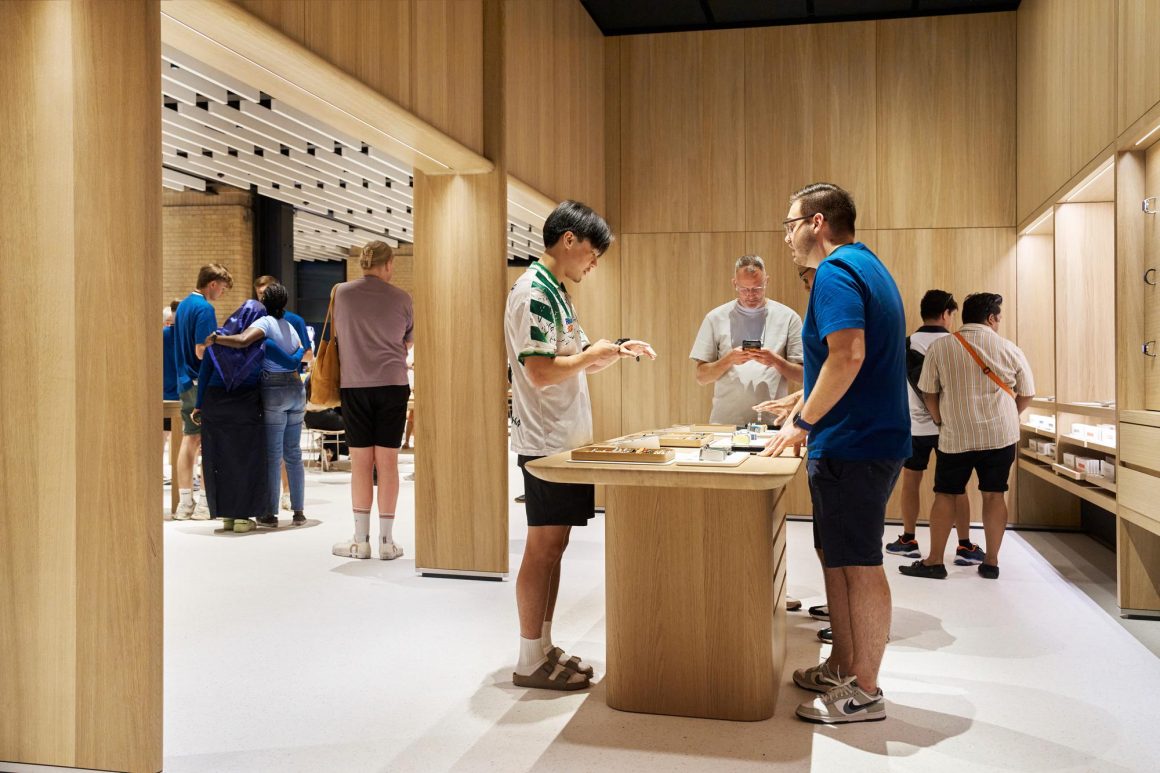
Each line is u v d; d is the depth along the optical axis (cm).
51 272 232
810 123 687
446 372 481
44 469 234
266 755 254
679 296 707
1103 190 492
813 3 668
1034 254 655
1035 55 595
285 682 317
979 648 357
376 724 278
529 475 307
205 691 307
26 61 232
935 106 670
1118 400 408
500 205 471
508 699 300
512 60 512
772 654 283
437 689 309
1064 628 387
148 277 228
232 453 612
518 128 520
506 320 318
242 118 933
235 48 297
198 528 639
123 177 228
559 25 604
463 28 446
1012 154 659
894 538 617
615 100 716
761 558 279
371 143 420
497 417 475
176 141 1006
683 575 284
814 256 300
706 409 702
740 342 466
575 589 456
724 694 282
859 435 271
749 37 696
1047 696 302
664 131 709
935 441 549
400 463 1094
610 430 718
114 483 230
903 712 288
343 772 244
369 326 525
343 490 845
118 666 231
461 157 446
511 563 519
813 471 278
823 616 408
